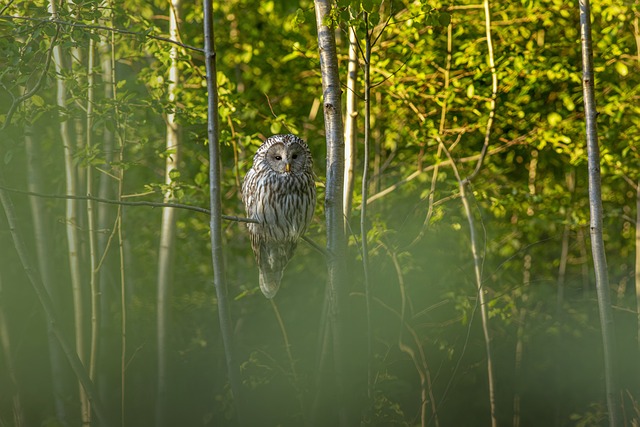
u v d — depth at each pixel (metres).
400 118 14.89
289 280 19.66
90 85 11.03
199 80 13.69
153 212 17.45
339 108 8.27
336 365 8.43
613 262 18.97
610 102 13.62
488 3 13.14
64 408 14.11
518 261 17.02
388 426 13.13
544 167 17.41
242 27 16.03
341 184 8.27
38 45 9.70
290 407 14.94
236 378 7.98
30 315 16.12
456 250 16.56
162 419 14.41
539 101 14.89
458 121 14.98
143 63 16.34
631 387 16.39
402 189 16.70
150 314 18.33
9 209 9.06
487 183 15.52
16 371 14.52
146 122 12.97
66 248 16.64
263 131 15.68
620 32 14.85
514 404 18.00
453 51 14.48
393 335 15.25
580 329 18.14
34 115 10.16
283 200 9.57
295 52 14.22
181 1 14.19
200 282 19.02
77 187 12.80
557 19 14.44
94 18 9.34
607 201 18.12
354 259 13.80
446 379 15.30
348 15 8.12
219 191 7.65
